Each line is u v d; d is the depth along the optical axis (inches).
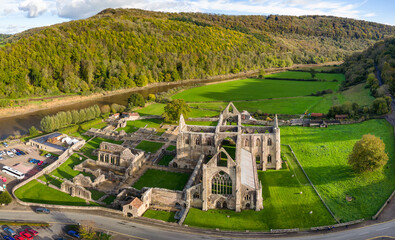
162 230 3575.3
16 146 6230.3
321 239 3383.4
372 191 4320.9
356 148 4731.8
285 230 3535.9
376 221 3690.9
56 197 4335.6
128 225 3676.2
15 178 4931.1
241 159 4596.5
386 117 7101.4
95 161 5452.8
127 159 5187.0
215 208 4042.8
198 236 3469.5
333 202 4119.1
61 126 7229.3
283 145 6151.6
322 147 5920.3
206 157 5270.7
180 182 4798.2
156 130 7278.5
